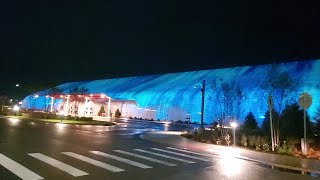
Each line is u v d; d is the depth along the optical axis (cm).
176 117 5912
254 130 2562
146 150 1675
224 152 1741
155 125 4681
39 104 8744
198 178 988
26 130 2608
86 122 4203
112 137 2408
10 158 1191
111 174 977
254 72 5516
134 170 1064
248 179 1017
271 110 1964
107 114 6888
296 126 2062
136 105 6894
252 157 1571
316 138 2006
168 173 1045
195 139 2469
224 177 1027
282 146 1855
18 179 866
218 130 2542
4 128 2717
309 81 4406
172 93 6344
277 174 1152
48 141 1834
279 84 2780
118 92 7775
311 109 3956
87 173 971
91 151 1491
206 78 6234
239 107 4381
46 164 1091
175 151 1708
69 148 1559
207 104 5366
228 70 6222
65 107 7506
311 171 1268
